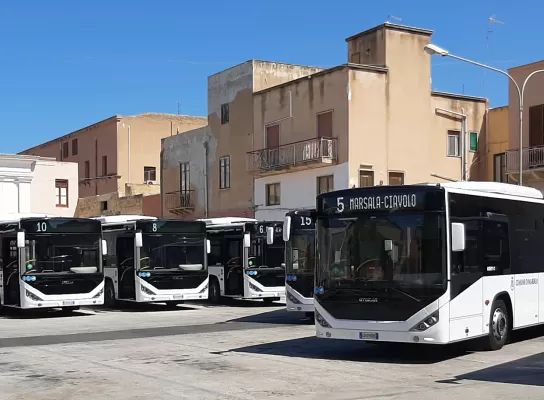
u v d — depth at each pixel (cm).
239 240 2912
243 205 4347
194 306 2909
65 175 5497
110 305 2867
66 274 2438
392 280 1318
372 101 3684
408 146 3803
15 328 2086
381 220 1349
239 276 2895
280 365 1333
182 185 5041
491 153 4094
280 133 4038
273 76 4356
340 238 1388
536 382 1141
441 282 1289
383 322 1318
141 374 1244
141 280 2622
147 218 2898
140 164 6222
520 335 1761
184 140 5003
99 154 6388
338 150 3644
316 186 3794
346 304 1356
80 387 1132
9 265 2505
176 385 1139
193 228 2738
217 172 4609
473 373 1236
